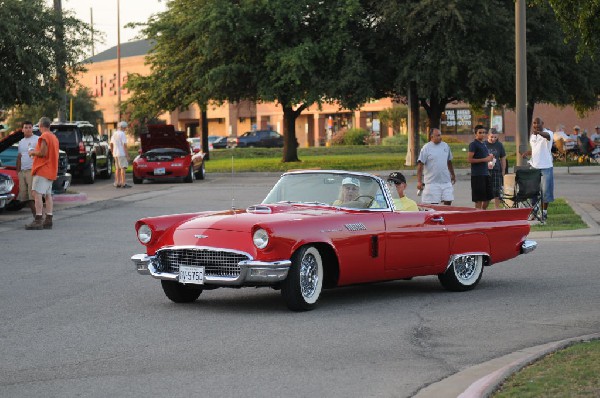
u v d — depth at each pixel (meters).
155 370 8.84
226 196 31.31
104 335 10.50
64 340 10.25
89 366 9.02
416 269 13.04
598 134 53.00
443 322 11.23
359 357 9.37
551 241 19.53
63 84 37.75
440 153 19.36
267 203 13.09
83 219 24.33
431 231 13.06
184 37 49.47
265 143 87.62
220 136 95.06
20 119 73.75
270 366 8.98
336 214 12.24
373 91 44.91
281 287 11.78
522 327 10.87
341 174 13.08
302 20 46.16
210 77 46.47
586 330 10.64
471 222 13.62
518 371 8.26
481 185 20.92
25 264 16.59
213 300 12.93
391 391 8.05
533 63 45.19
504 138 84.56
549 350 8.98
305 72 45.47
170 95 51.31
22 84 35.94
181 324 11.13
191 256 11.92
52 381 8.46
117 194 32.53
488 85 45.41
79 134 38.31
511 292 13.48
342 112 91.88
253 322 11.23
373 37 45.72
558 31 45.69
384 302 12.73
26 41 35.59
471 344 9.97
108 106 100.06
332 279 12.39
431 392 7.83
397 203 14.02
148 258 12.28
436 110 48.91
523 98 23.98
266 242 11.40
